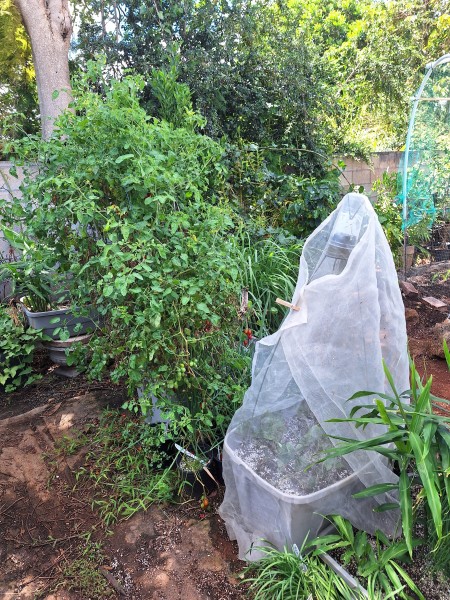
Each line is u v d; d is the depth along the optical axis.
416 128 5.97
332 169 5.93
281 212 4.73
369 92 7.77
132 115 2.11
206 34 4.73
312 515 1.80
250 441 2.06
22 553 2.07
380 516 1.92
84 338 3.35
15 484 2.46
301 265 1.99
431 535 1.75
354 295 1.72
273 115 5.38
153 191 2.08
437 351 3.66
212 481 2.33
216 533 2.13
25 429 2.90
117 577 1.94
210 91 4.69
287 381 1.96
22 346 3.30
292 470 1.90
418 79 7.95
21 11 4.00
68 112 2.32
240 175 4.47
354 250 1.72
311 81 5.48
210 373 2.27
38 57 4.08
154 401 2.52
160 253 1.97
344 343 1.76
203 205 2.33
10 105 5.67
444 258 6.36
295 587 1.71
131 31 4.66
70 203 2.04
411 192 5.96
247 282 3.27
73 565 1.99
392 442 1.77
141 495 2.34
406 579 1.62
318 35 7.49
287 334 1.84
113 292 2.08
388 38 7.69
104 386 3.36
